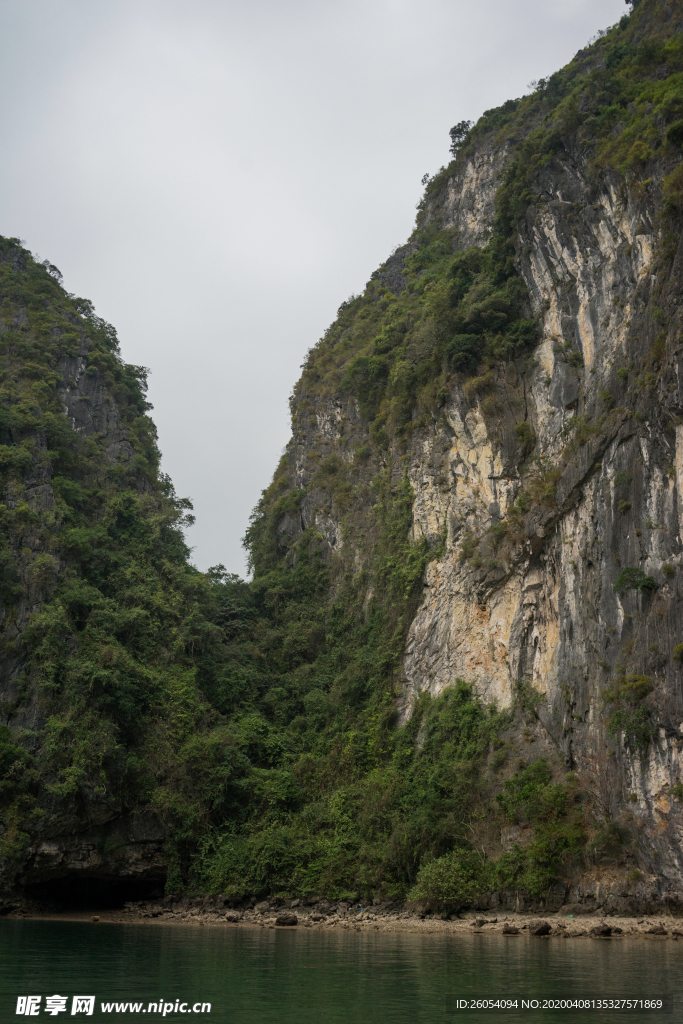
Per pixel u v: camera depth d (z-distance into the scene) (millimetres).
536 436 45562
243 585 62719
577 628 38719
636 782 32438
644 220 41469
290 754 48906
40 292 71312
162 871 43000
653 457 36656
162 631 51812
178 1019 13312
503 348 48250
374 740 46656
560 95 73688
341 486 63500
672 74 47188
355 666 51188
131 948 23703
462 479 48656
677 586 33031
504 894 34000
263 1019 13289
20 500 52094
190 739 46344
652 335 38688
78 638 46969
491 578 44031
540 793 36062
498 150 74875
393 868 38125
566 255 47156
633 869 31703
